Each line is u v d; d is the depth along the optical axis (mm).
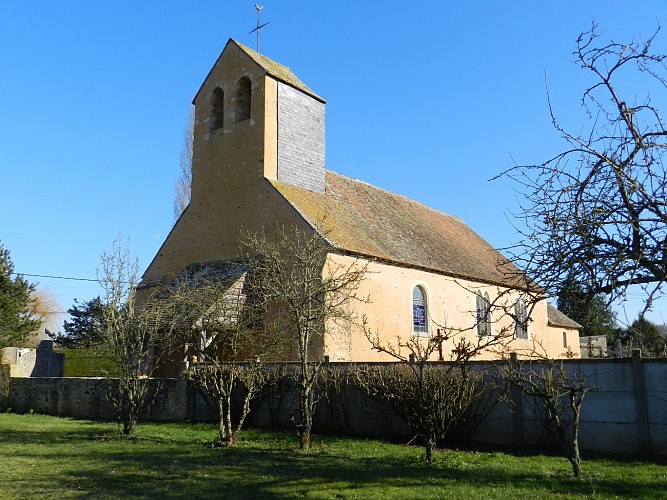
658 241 5660
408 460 11773
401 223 30391
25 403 23047
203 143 27422
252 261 21109
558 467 11125
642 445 12234
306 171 26656
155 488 9117
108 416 20500
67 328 41031
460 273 28906
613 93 6246
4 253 28812
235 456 12219
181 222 27469
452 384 12391
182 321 17812
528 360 13547
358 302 22672
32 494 8594
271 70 25906
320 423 16344
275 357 21125
